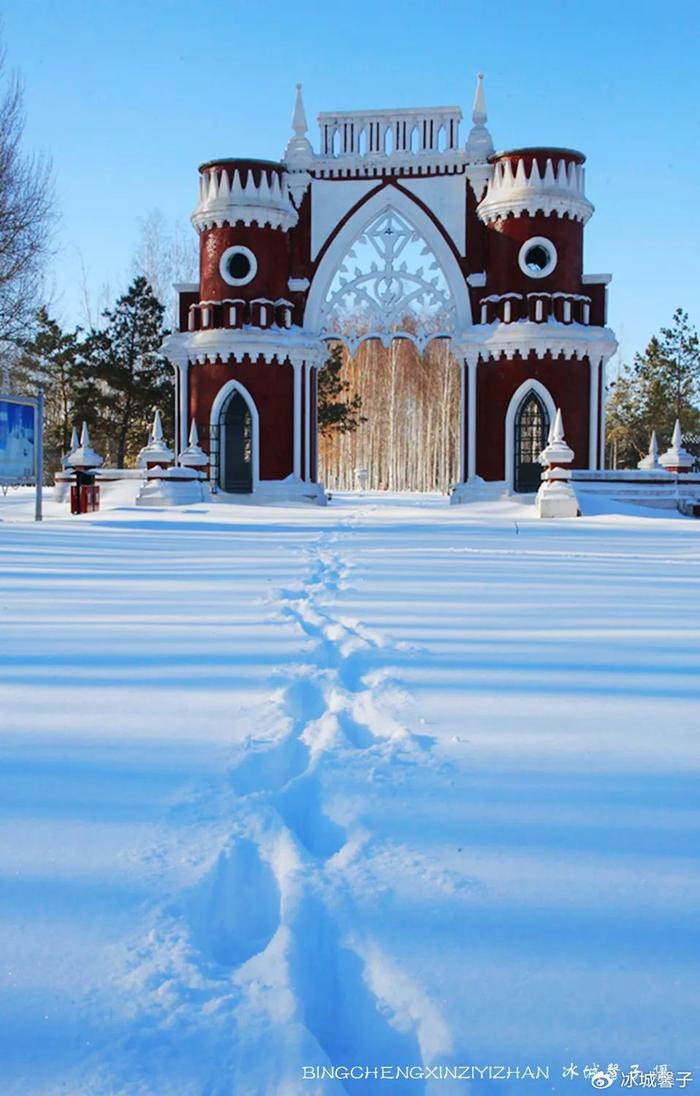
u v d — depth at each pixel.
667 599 9.83
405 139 36.16
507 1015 2.23
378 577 11.57
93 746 4.35
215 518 24.62
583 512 28.23
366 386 78.00
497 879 2.95
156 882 2.89
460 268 35.59
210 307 35.28
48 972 2.40
